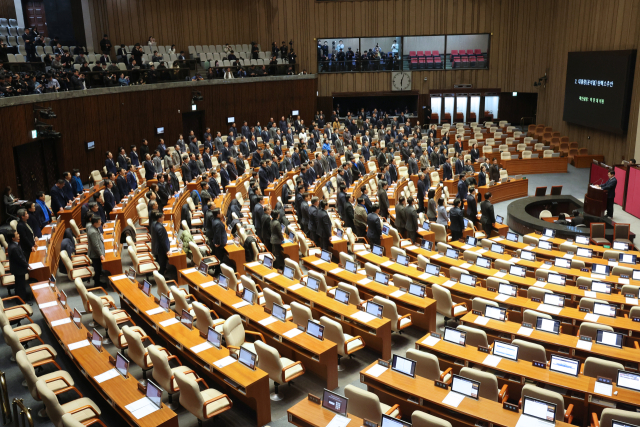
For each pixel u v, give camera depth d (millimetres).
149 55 31844
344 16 37594
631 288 11734
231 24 36812
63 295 9969
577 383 7773
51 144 20453
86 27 31844
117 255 12766
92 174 20812
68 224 15320
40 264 11906
